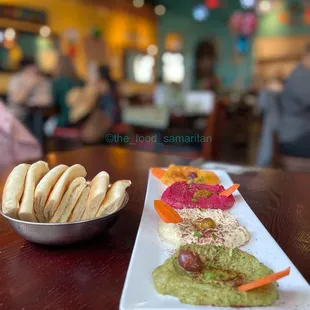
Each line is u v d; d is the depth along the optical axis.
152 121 3.12
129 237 0.75
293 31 7.16
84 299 0.53
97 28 6.97
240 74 8.02
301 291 0.51
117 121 3.40
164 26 8.77
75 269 0.62
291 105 2.50
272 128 2.58
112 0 7.26
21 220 0.65
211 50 8.32
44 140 3.19
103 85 3.58
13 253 0.67
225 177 1.18
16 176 0.71
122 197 0.71
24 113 3.40
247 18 5.61
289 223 0.85
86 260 0.65
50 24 5.97
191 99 3.88
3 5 5.18
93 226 0.67
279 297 0.49
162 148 2.97
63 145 3.15
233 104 3.51
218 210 0.81
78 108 3.13
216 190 0.93
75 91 3.28
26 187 0.69
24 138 1.83
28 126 3.25
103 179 0.74
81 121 3.16
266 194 1.08
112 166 1.42
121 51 7.75
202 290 0.48
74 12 6.41
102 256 0.67
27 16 5.55
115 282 0.58
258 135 3.29
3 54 5.28
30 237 0.66
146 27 8.45
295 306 0.47
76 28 6.51
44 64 5.94
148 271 0.56
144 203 0.89
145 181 1.20
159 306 0.47
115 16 7.43
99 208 0.69
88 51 6.85
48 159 1.52
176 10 8.47
